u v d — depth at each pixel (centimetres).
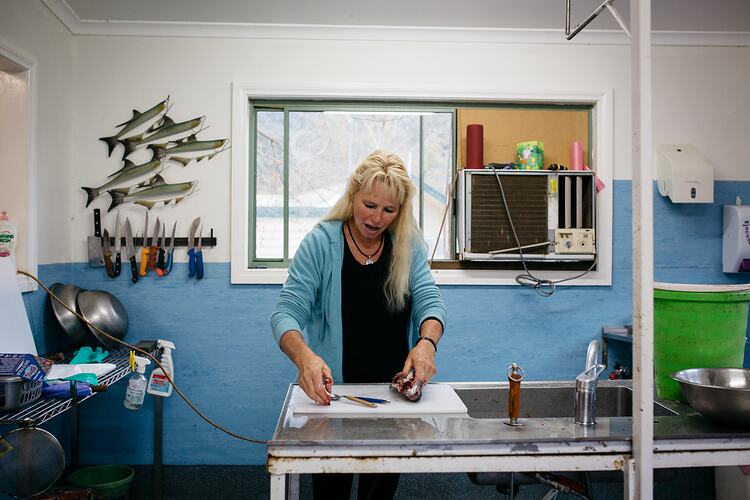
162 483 278
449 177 303
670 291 147
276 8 265
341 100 292
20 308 186
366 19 276
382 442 108
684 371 137
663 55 299
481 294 291
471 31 287
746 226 291
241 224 282
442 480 278
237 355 282
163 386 265
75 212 278
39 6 244
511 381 121
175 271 281
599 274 294
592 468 112
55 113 259
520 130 299
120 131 281
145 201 281
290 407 133
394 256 169
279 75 285
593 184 286
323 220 172
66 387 172
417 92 288
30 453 145
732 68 301
